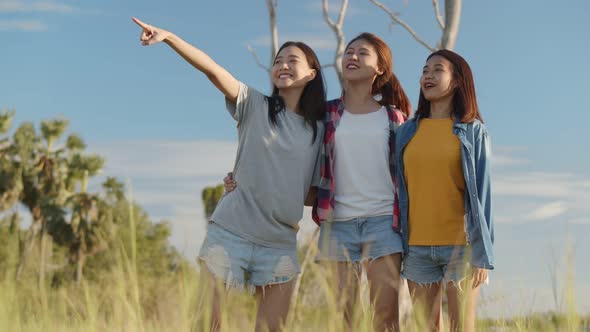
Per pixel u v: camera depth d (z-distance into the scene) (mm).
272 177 3223
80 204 16000
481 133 3350
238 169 3297
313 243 2951
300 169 3303
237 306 3105
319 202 3518
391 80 3746
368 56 3596
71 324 2770
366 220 3439
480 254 3219
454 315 3215
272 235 3236
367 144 3484
